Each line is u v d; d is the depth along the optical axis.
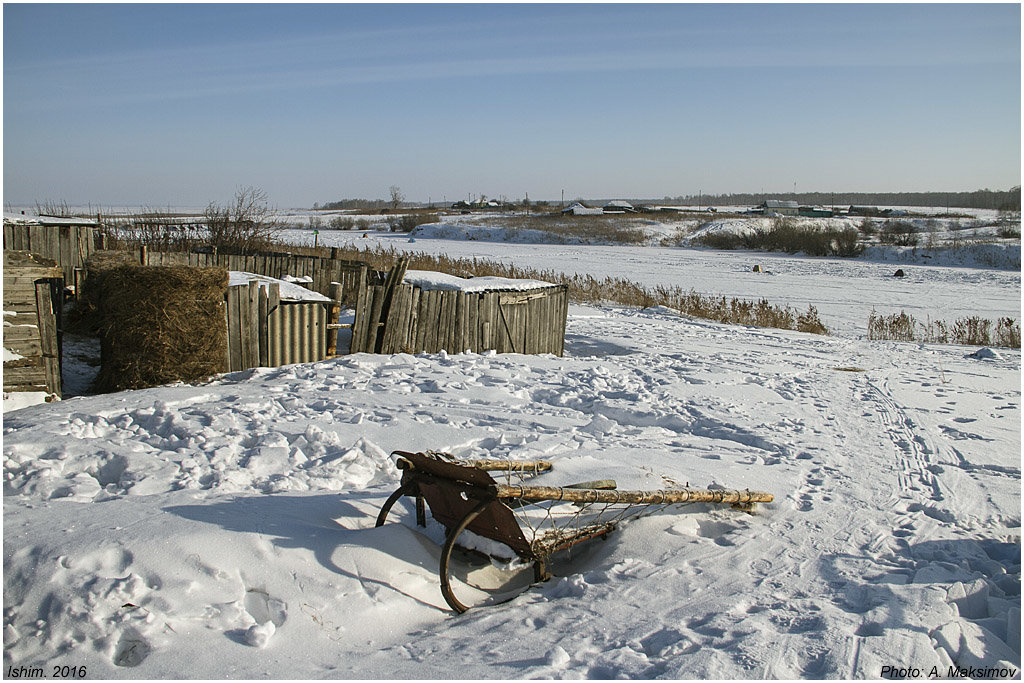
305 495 5.19
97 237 15.51
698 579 4.73
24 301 8.26
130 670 3.35
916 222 73.31
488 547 4.68
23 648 3.44
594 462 6.23
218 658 3.47
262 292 10.37
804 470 7.15
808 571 4.90
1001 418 9.84
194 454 6.09
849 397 11.06
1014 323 23.41
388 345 11.80
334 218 96.94
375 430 7.28
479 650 3.79
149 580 3.81
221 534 4.22
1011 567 5.10
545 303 14.38
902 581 4.73
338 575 4.20
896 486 6.76
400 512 5.25
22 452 5.88
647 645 3.87
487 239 65.19
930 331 21.27
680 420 8.90
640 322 20.58
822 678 3.52
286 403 8.29
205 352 9.55
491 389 9.80
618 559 5.04
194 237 22.36
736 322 22.19
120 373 9.17
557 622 4.15
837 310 26.34
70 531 4.13
